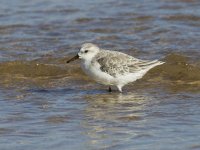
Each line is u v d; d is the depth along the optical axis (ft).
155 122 45.68
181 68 60.85
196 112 48.03
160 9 83.35
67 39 72.49
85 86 57.67
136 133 43.06
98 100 52.60
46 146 40.57
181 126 44.47
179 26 75.97
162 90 55.47
